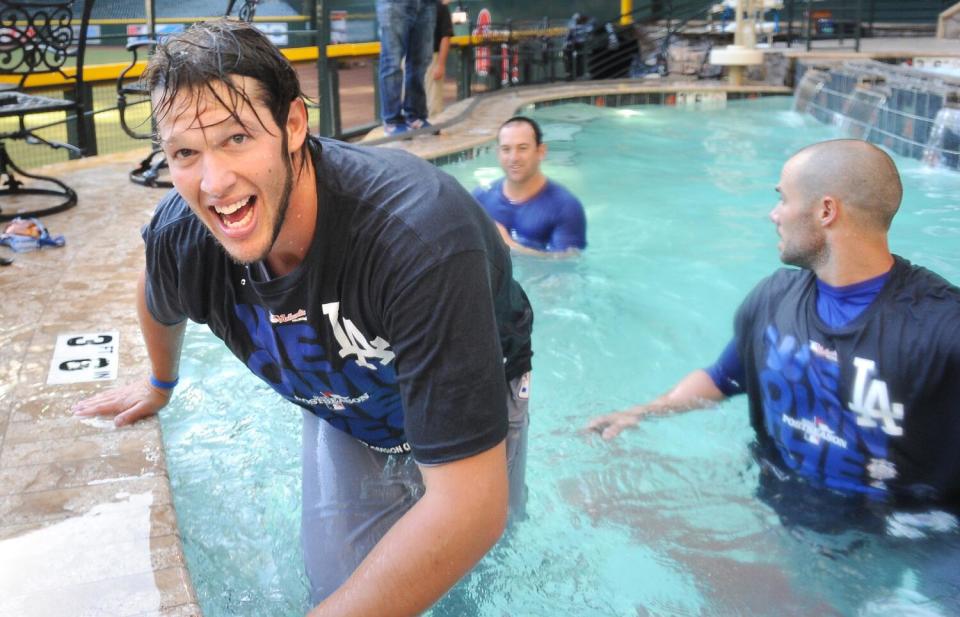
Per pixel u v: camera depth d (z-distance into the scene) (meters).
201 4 7.27
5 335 2.90
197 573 2.04
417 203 1.44
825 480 2.28
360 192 1.46
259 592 1.99
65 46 4.71
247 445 2.54
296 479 2.39
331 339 1.60
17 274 3.52
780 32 13.28
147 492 2.02
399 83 7.07
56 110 4.31
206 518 2.22
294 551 2.12
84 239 4.02
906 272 2.10
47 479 2.06
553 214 4.28
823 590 2.02
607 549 2.19
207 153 1.28
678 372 3.18
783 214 2.19
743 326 2.43
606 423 2.69
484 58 11.67
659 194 5.55
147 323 2.10
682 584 2.07
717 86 10.58
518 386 2.07
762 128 8.16
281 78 1.30
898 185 2.08
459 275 1.40
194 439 2.56
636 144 7.34
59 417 2.35
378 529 1.99
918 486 2.15
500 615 1.97
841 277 2.13
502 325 1.90
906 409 2.05
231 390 2.86
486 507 1.43
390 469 2.11
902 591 1.99
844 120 7.60
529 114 9.18
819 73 8.98
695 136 7.75
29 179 5.26
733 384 2.66
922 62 9.38
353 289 1.50
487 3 14.10
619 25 13.34
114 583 1.71
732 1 11.41
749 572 2.10
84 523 1.90
